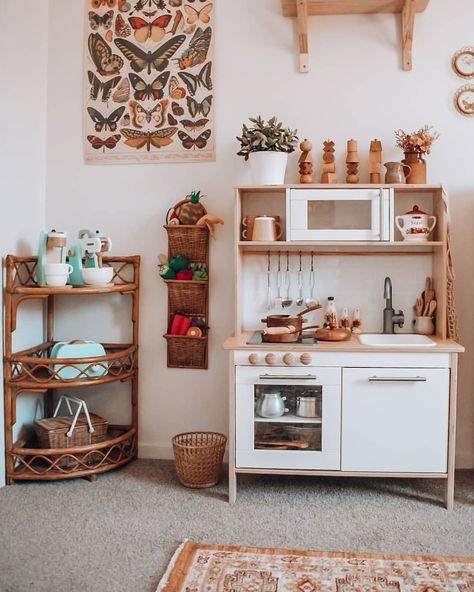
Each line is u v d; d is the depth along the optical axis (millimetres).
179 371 3553
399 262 3391
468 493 3055
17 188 3295
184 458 3092
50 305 3607
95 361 3189
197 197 3398
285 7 3314
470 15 3342
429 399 2881
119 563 2371
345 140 3406
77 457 3264
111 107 3549
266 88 3443
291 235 3127
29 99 3400
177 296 3463
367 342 3217
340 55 3406
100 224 3578
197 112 3486
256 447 2961
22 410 3363
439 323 3209
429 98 3363
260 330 3479
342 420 2922
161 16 3502
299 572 2287
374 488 3127
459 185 3355
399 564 2348
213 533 2617
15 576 2270
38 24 3477
